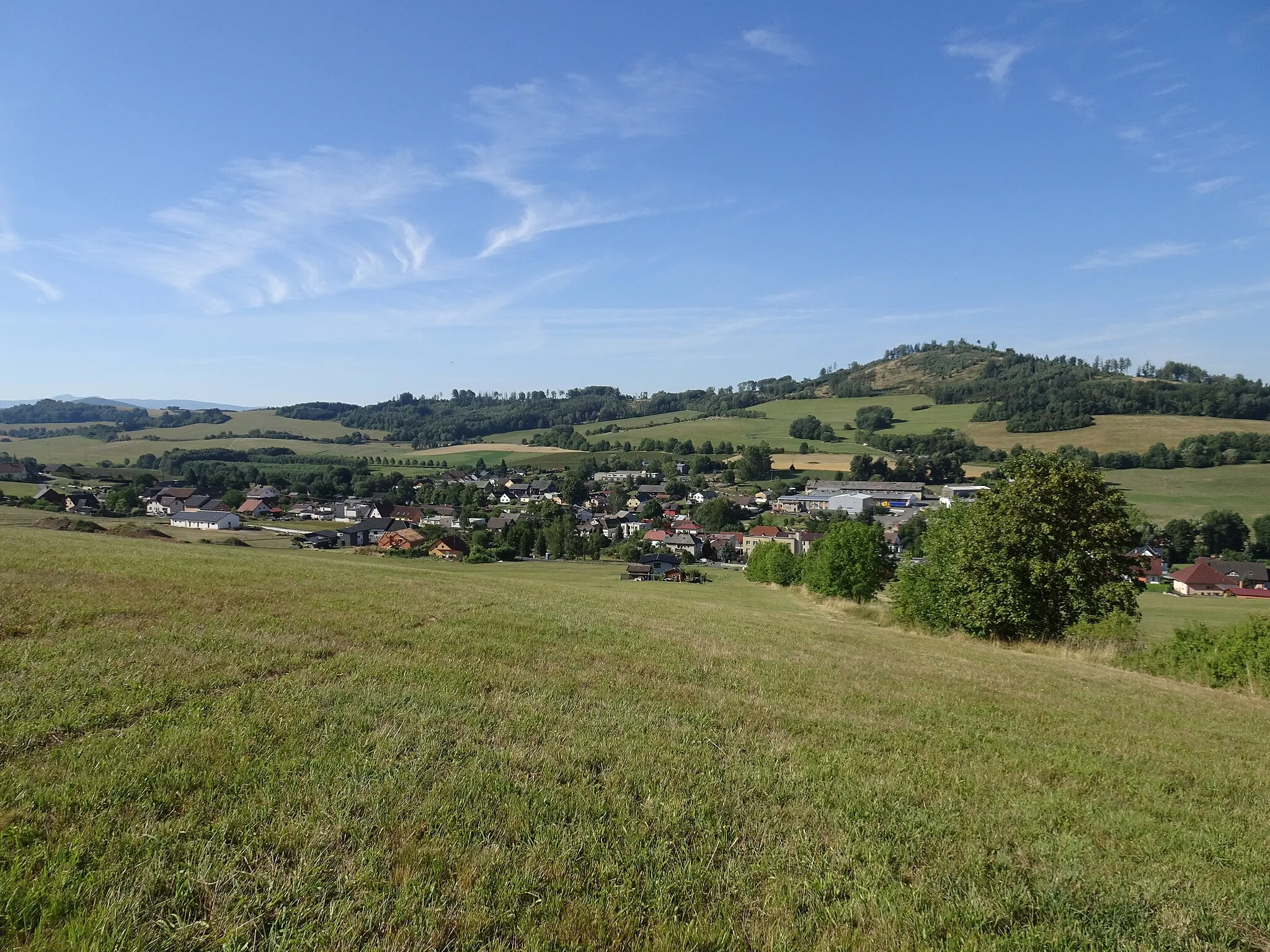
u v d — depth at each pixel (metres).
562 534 105.25
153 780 6.47
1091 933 5.44
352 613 16.69
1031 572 28.14
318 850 5.61
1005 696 14.96
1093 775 9.54
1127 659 25.34
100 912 4.62
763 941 5.02
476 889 5.23
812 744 9.59
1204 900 6.13
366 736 8.12
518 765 7.69
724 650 17.41
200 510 101.81
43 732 7.36
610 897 5.32
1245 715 16.16
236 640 12.40
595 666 13.55
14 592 14.69
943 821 7.27
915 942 5.11
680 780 7.70
